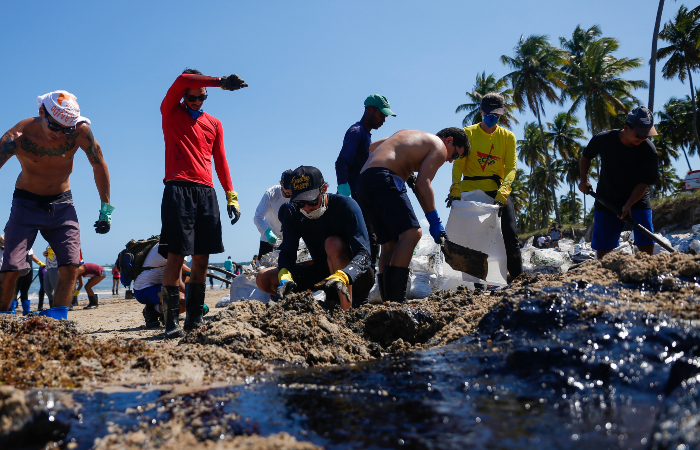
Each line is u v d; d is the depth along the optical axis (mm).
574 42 41062
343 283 2971
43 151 3557
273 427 1308
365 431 1247
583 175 4973
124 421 1386
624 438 1097
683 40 33906
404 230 3461
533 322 2068
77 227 3838
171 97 3666
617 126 39562
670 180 51781
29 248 3652
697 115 41844
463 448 1104
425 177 3562
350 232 3461
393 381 1736
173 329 3609
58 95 3516
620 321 1837
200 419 1386
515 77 40812
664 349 1569
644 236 4602
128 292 13531
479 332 2236
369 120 4930
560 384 1480
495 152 5035
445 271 5000
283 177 4375
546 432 1162
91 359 2219
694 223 20469
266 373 2045
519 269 5016
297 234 3713
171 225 3584
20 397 1291
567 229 33938
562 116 51281
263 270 4480
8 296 3580
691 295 2031
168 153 3713
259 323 2656
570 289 2266
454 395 1502
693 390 1184
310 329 2596
